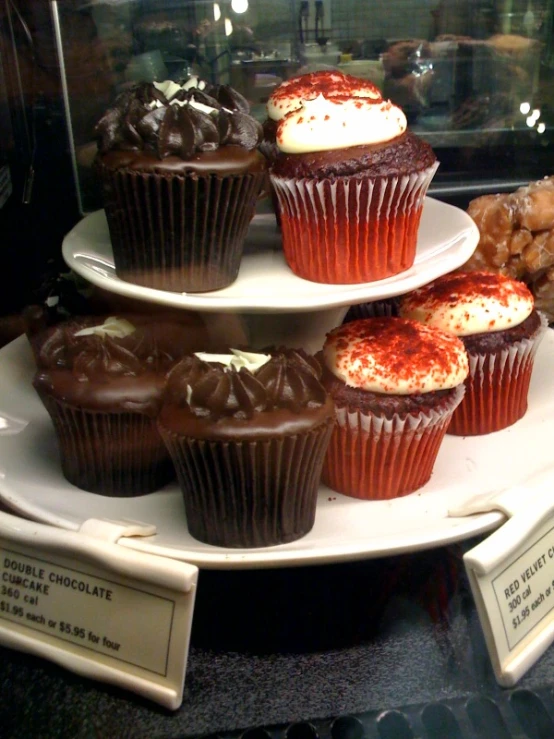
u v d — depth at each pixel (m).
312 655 0.37
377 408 0.41
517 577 0.36
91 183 0.44
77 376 0.40
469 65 0.49
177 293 0.40
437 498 0.42
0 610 0.37
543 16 0.48
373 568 0.40
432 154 0.43
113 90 0.43
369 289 0.41
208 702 0.35
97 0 0.41
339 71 0.47
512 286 0.47
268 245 0.48
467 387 0.46
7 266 0.44
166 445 0.38
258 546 0.38
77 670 0.35
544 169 0.52
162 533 0.39
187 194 0.38
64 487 0.42
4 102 0.41
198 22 0.44
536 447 0.46
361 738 0.33
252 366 0.38
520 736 0.33
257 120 0.44
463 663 0.36
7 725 0.34
